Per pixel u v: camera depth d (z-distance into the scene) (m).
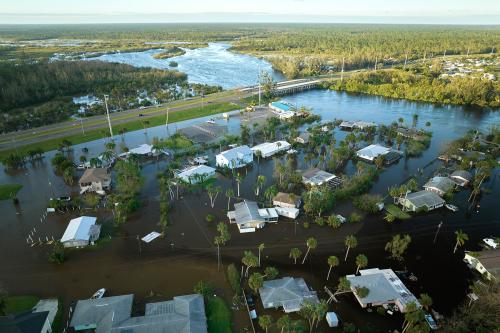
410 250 95.94
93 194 124.81
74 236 95.62
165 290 81.38
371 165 149.62
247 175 142.38
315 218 110.56
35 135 184.25
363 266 88.19
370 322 73.25
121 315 71.00
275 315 74.44
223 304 77.25
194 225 107.00
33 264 90.06
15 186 132.12
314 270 88.12
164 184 125.69
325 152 167.75
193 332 66.38
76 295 79.94
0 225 107.19
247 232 103.38
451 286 83.31
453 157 156.00
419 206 113.00
